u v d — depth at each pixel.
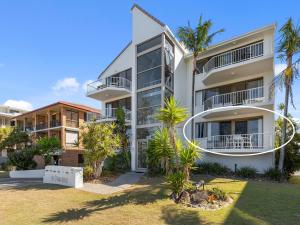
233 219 7.86
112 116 25.09
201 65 23.80
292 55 16.95
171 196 10.81
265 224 7.38
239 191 11.79
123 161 21.28
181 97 23.66
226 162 20.58
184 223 7.66
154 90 21.61
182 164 11.12
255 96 19.94
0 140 36.28
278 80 17.33
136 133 22.55
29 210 9.39
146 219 8.09
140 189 12.89
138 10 24.16
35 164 23.77
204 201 9.79
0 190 13.77
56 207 9.78
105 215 8.60
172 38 23.08
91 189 13.45
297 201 9.90
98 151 16.67
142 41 23.30
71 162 33.62
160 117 11.43
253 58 18.58
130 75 24.92
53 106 35.56
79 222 7.94
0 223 7.98
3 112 52.06
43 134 39.00
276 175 16.70
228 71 20.05
